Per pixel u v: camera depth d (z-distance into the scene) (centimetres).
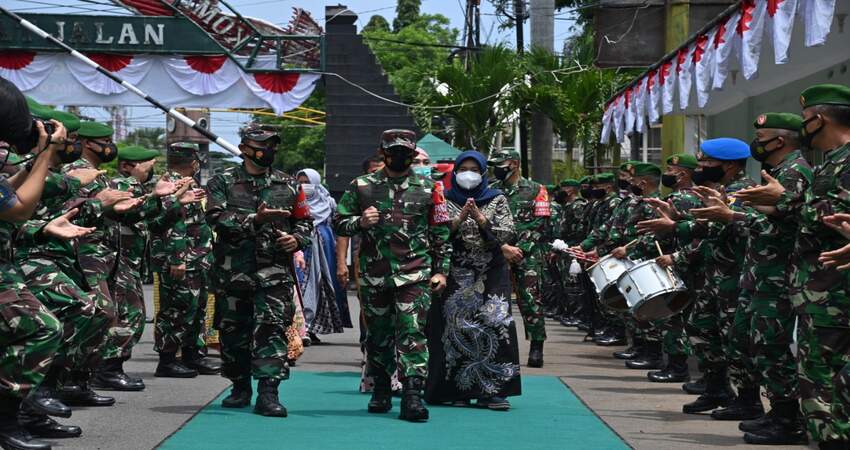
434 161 1725
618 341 1446
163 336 1052
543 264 1767
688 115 2153
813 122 639
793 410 747
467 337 891
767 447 738
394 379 955
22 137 616
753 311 746
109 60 2606
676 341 1066
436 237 835
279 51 2666
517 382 892
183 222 1035
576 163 3167
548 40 2564
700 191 742
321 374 1099
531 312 1183
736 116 1948
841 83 1428
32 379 644
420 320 819
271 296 823
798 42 1287
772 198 662
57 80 2595
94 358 819
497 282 898
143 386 970
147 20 2600
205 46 2619
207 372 1084
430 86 2673
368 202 825
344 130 2748
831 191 618
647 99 1589
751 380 831
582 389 1020
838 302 614
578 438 762
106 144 892
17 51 2578
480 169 902
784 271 733
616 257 1027
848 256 550
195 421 802
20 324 634
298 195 835
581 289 1664
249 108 2664
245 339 855
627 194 1235
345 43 2731
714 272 853
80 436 737
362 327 962
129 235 950
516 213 1159
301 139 6066
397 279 816
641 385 1055
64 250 735
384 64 5672
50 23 2573
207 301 1127
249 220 812
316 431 768
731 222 738
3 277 636
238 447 705
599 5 1792
